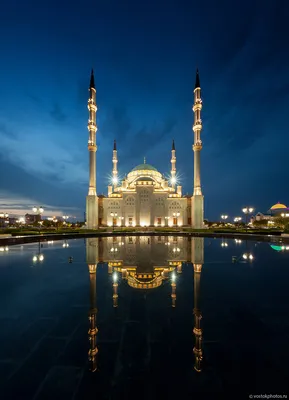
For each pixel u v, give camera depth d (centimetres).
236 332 562
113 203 7719
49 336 544
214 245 2575
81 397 363
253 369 425
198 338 531
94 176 7094
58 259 1650
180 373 416
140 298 807
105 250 2152
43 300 787
